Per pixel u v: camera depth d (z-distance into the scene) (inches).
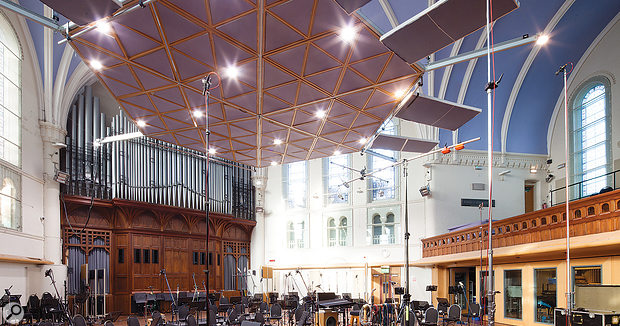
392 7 808.9
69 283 842.2
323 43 378.0
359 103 485.1
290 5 330.3
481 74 960.9
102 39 374.3
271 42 374.3
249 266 1232.8
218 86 444.1
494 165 1027.3
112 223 928.3
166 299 925.2
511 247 633.6
